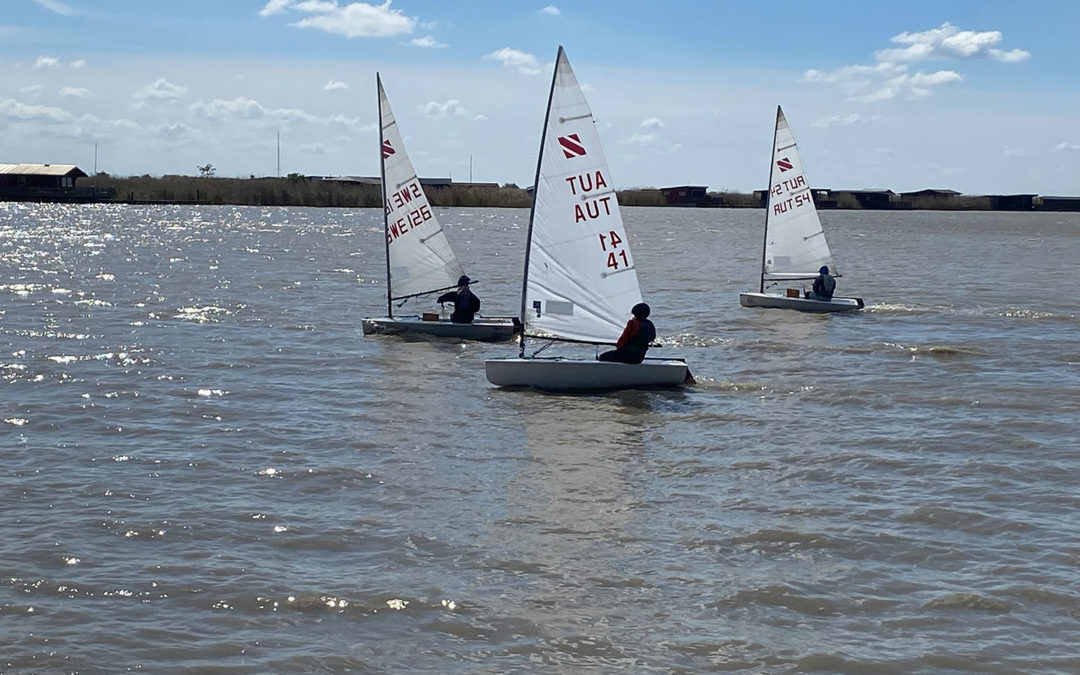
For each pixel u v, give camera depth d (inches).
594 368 1009.5
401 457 776.3
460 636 488.4
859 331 1413.6
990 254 3125.0
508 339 1291.8
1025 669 461.7
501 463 764.6
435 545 597.3
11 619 495.5
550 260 1022.4
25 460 745.6
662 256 2930.6
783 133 1680.6
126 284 1860.2
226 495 679.1
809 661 468.1
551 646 480.1
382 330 1307.8
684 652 475.8
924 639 489.1
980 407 952.9
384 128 1320.1
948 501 682.8
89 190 6225.4
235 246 2960.1
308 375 1067.3
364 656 467.8
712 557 585.0
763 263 1702.8
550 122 1003.9
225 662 459.5
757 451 802.8
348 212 6023.6
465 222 5147.6
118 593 525.7
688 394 1000.9
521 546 597.6
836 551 595.2
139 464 743.1
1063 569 569.9
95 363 1091.9
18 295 1662.2
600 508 665.0
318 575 552.1
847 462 773.3
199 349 1192.8
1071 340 1342.3
